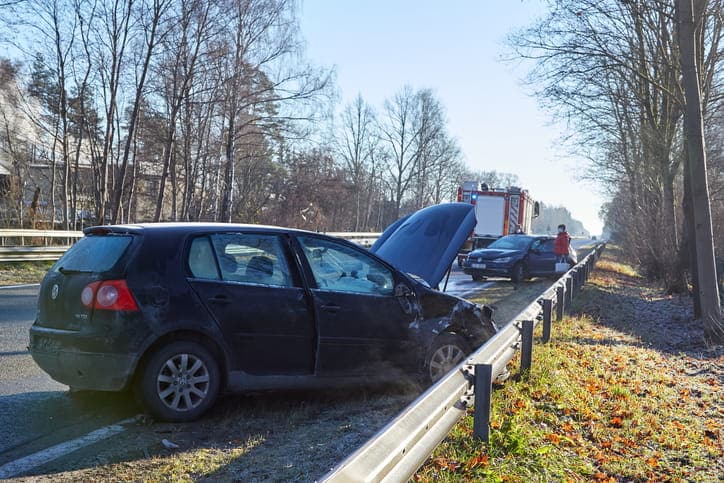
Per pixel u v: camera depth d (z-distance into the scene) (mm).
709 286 12914
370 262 6574
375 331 6328
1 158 45219
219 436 5188
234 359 5641
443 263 8344
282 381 5879
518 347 7656
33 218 27516
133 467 4484
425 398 3902
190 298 5496
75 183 40031
